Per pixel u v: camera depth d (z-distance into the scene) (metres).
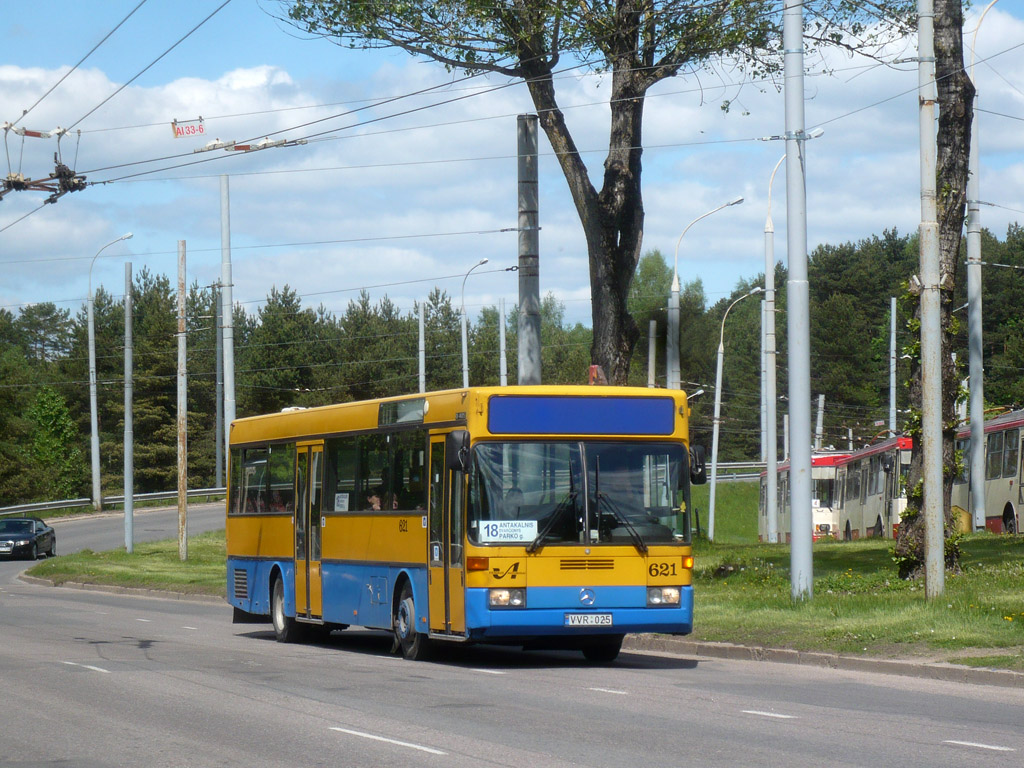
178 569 41.41
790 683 14.80
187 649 19.69
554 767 9.34
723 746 10.23
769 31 25.91
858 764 9.39
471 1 24.69
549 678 15.52
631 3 25.73
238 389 104.38
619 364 28.14
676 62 26.64
